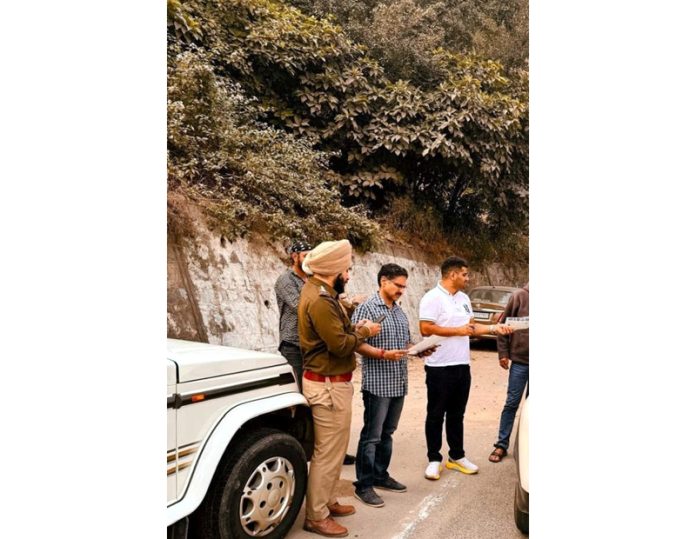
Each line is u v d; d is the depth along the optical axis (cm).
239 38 872
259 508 243
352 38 1035
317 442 273
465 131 991
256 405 247
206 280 612
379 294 319
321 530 276
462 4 1145
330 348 260
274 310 677
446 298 347
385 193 1022
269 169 755
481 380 666
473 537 282
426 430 361
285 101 940
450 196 1124
